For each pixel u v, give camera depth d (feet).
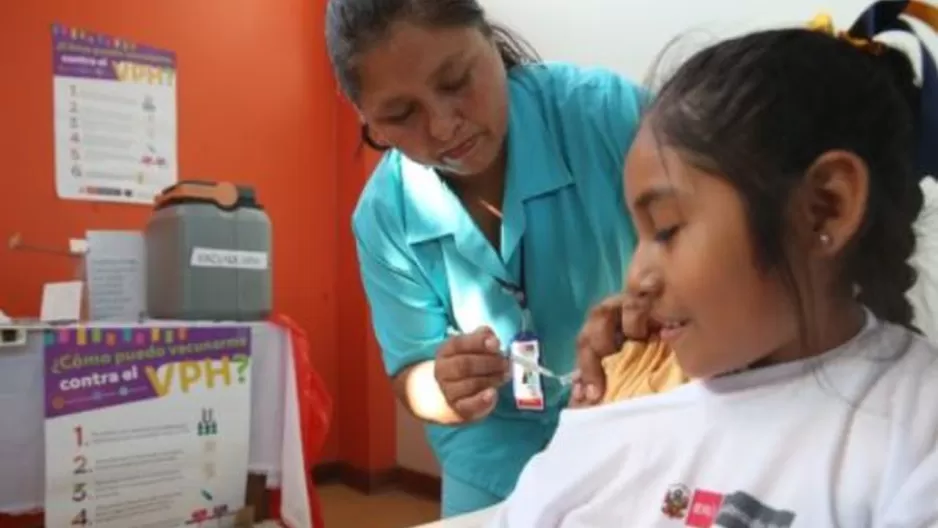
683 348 1.88
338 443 9.69
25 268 7.56
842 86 1.84
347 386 9.63
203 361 4.90
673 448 2.10
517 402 3.55
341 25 3.01
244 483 5.05
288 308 9.29
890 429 1.74
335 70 3.17
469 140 3.13
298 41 9.34
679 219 1.82
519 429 3.76
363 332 9.41
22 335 4.40
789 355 1.97
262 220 5.84
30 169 7.61
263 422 5.19
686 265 1.80
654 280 1.86
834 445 1.80
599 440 2.26
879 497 1.68
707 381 2.10
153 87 8.27
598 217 3.50
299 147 9.37
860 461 1.75
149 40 8.25
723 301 1.78
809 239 1.77
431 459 9.14
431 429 4.06
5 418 4.40
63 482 4.48
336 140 9.64
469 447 3.85
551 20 7.04
